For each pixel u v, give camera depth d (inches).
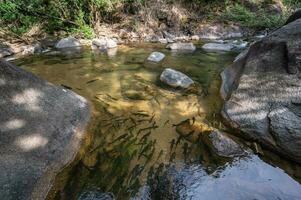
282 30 177.0
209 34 409.7
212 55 307.6
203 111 179.9
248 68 176.9
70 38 342.3
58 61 281.6
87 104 173.0
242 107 162.2
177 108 183.6
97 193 116.4
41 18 378.9
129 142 147.8
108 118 167.9
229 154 139.8
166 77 223.0
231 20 441.7
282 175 128.5
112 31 393.1
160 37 389.7
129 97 197.3
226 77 213.5
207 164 134.3
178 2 441.7
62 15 385.1
